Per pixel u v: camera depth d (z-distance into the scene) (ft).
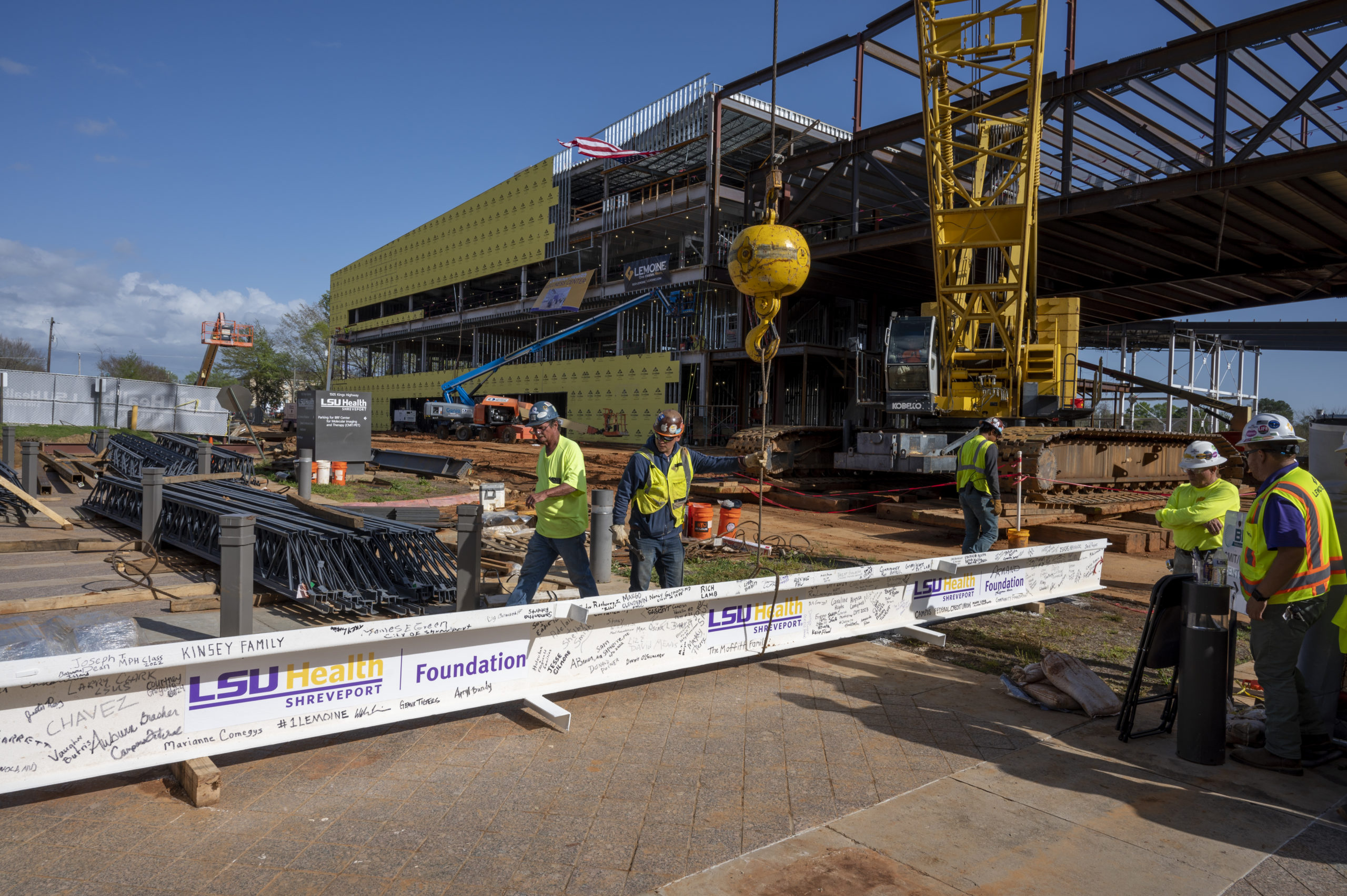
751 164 98.32
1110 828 10.92
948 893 9.15
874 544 38.19
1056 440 47.57
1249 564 13.07
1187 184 60.29
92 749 10.27
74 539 29.71
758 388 119.03
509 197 164.86
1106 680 17.98
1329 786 12.57
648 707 15.23
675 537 18.61
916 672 17.95
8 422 88.28
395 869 9.39
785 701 15.74
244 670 11.41
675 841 10.19
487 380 149.79
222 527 15.46
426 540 23.17
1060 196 67.56
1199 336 163.94
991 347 58.65
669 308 125.80
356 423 55.31
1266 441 12.80
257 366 270.87
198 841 9.91
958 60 56.03
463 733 13.69
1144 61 61.36
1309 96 54.70
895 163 96.02
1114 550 38.96
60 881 8.93
